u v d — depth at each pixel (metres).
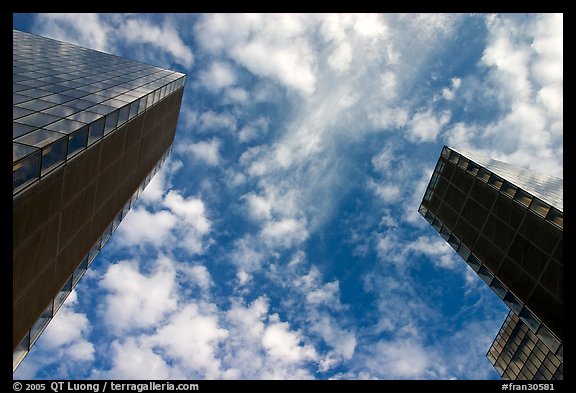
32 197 15.73
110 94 26.03
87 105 22.25
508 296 24.23
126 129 26.36
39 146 15.76
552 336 20.55
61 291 21.94
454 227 31.55
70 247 21.42
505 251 24.98
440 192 35.22
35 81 22.72
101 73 31.47
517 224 24.50
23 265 16.09
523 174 32.44
